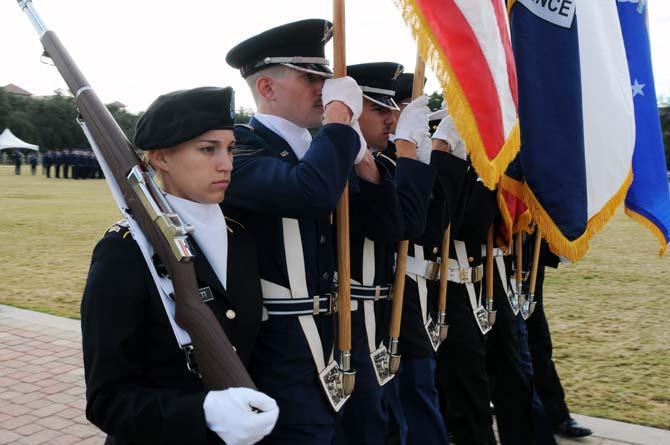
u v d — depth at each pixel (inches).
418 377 120.0
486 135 100.7
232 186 82.7
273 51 87.4
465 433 130.2
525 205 141.0
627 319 266.2
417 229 101.8
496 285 141.9
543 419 152.7
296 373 85.0
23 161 2299.5
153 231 63.2
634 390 187.2
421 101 104.5
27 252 425.7
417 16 97.2
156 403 61.4
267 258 85.7
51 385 185.6
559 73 129.0
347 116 83.6
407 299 121.5
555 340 236.4
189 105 66.7
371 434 104.3
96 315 64.4
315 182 78.9
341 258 89.1
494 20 102.9
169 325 66.2
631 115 140.0
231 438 59.1
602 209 135.0
